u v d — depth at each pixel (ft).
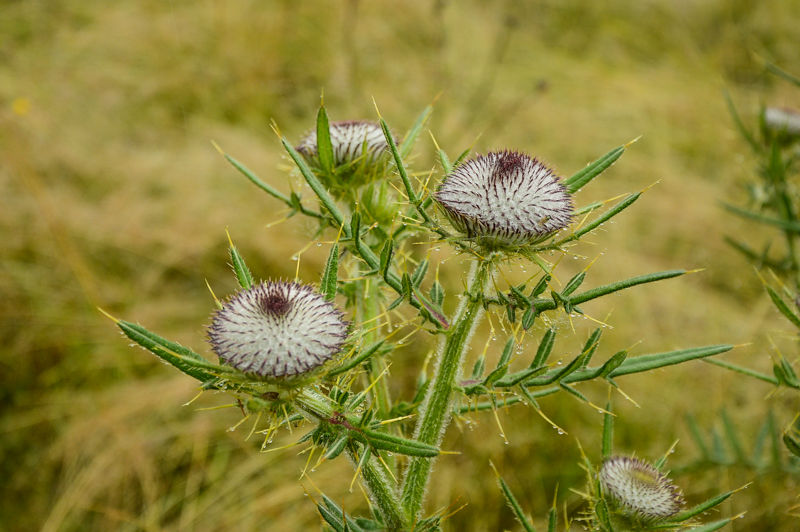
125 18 7.30
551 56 8.33
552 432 4.10
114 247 5.04
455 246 2.64
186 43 7.09
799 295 2.84
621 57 8.63
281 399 2.57
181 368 2.57
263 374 2.57
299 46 7.38
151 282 4.96
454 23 8.16
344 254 2.84
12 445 4.11
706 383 4.43
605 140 6.98
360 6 7.82
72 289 4.72
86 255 4.98
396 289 2.62
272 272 5.10
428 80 6.95
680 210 5.99
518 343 2.66
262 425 4.29
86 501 3.89
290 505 3.93
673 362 2.60
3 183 5.05
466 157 2.72
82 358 4.50
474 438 4.06
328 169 2.80
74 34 7.08
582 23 9.20
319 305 2.63
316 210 2.94
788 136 3.33
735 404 4.29
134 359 4.60
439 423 2.65
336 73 6.99
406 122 6.37
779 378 2.79
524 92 7.45
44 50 6.86
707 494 3.65
